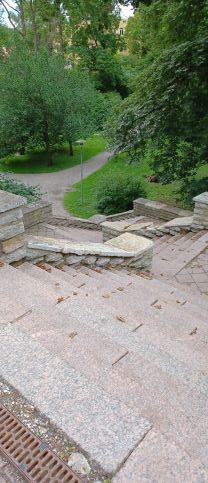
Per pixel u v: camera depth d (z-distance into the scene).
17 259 4.03
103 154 24.53
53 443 1.84
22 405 2.05
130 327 3.09
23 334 2.65
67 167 21.73
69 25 31.81
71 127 20.38
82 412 1.98
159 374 2.38
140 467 1.68
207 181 11.08
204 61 9.54
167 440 1.81
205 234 6.98
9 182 8.01
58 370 2.28
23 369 2.29
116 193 13.10
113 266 5.18
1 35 29.78
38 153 24.91
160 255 6.47
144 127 10.47
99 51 33.19
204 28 10.16
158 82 10.23
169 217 10.05
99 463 1.71
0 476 1.71
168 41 11.23
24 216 8.69
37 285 3.43
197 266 5.84
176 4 9.88
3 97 19.14
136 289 4.32
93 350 2.57
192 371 2.49
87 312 3.14
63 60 20.98
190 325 3.41
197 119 10.66
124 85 34.53
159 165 11.86
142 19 11.98
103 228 8.11
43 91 18.98
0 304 3.08
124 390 2.20
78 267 4.75
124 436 1.83
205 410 2.08
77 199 15.54
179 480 1.61
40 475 1.70
